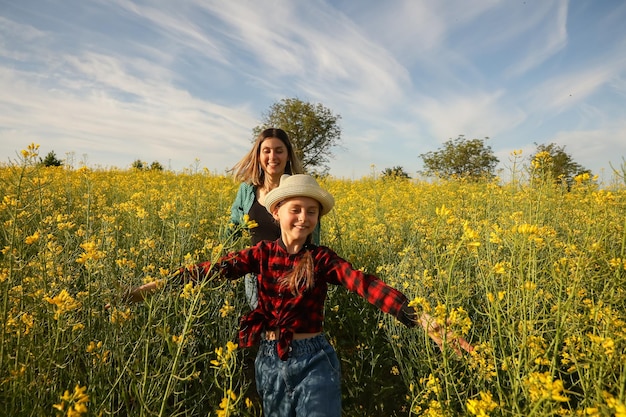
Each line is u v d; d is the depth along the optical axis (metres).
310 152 31.05
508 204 4.91
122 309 2.31
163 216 3.78
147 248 3.44
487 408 1.50
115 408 2.37
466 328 1.67
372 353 3.05
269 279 2.23
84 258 2.04
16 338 2.00
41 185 2.66
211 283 2.30
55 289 2.32
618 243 3.30
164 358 2.16
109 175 10.57
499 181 6.31
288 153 3.32
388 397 2.93
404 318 1.98
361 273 2.12
